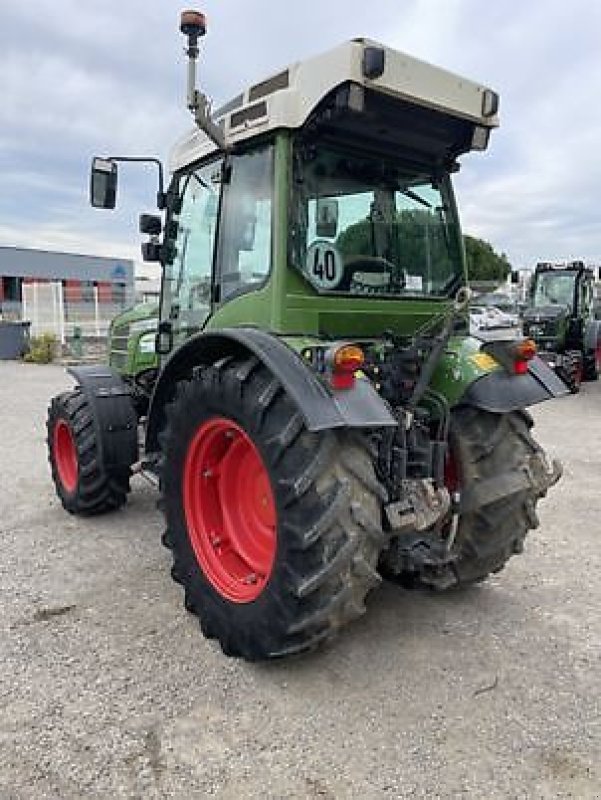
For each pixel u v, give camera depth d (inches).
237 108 121.6
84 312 796.0
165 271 160.1
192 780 82.1
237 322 123.6
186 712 95.5
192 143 142.3
